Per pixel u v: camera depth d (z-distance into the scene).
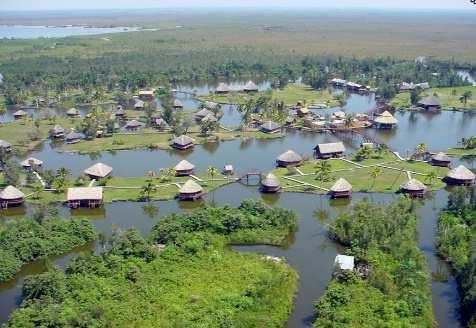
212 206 111.56
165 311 77.19
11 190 120.44
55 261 96.25
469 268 84.00
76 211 118.12
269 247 100.31
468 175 126.81
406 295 79.06
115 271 86.56
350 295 79.81
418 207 115.88
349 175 134.12
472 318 74.94
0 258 92.38
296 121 185.12
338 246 100.62
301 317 78.56
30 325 71.75
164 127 179.88
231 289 82.38
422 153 145.50
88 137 170.62
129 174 138.75
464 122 192.00
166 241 97.75
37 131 175.50
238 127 181.25
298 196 124.12
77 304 77.25
